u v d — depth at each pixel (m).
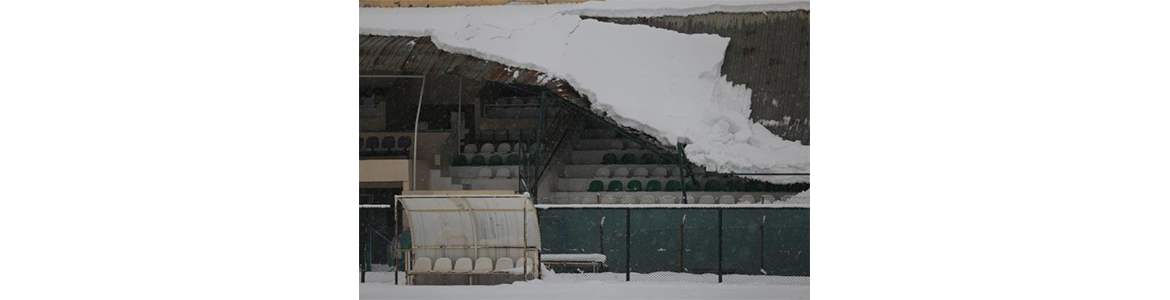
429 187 21.25
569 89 18.69
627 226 14.13
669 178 22.38
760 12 19.09
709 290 12.42
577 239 15.93
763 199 18.36
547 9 19.53
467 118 24.14
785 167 17.67
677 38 18.86
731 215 15.60
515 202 13.25
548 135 23.11
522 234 13.60
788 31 18.86
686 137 17.92
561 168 23.05
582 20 19.28
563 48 18.92
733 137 17.97
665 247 15.72
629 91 18.41
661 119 18.08
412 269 13.71
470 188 21.72
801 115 18.17
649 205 15.80
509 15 19.47
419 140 22.53
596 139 24.14
